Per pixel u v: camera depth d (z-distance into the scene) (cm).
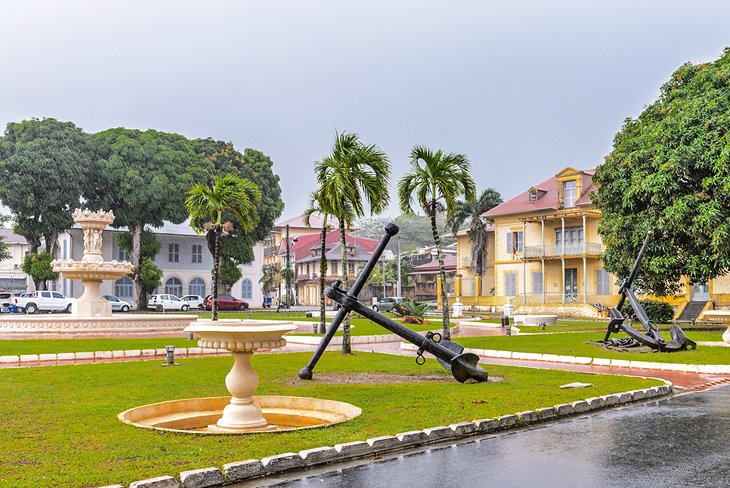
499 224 5728
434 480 619
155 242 5438
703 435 821
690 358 1700
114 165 4916
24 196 4731
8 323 2667
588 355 1820
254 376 861
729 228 2439
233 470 611
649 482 613
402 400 1022
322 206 1888
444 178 2080
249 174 5800
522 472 647
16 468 607
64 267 2755
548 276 5319
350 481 616
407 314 3453
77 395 1066
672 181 2630
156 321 2823
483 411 922
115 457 649
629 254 2936
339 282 1120
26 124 4881
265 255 11069
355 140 1825
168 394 1079
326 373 1412
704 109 2648
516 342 2278
